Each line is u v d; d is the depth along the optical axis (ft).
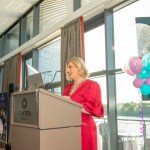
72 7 12.26
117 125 9.80
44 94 3.18
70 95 6.31
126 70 6.93
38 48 16.65
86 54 11.12
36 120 3.18
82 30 10.48
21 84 17.20
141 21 7.48
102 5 9.91
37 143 3.11
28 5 16.52
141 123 8.70
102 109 6.03
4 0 15.07
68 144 3.34
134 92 9.00
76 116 3.47
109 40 10.12
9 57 19.67
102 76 10.22
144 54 6.62
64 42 11.48
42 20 15.96
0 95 6.39
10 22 19.69
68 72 6.69
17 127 3.62
